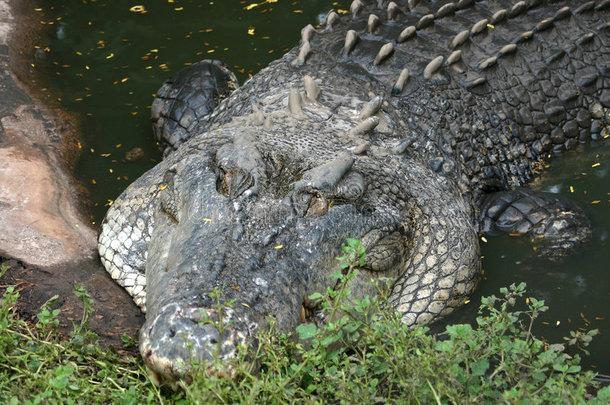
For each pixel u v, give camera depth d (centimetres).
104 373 547
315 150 741
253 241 600
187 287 551
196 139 843
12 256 736
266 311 554
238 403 485
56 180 886
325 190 653
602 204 917
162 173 796
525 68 1031
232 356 513
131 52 1211
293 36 1260
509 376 517
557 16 1092
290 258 600
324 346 541
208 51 1216
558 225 856
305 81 891
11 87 1077
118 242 772
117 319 691
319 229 626
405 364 507
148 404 509
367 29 1035
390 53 967
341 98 902
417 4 1102
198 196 653
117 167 957
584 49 1091
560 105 1035
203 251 586
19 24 1245
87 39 1239
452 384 496
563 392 475
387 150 818
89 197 895
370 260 679
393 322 539
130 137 1022
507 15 1088
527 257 827
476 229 882
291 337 568
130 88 1125
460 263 773
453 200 843
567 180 979
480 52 1027
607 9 1155
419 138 891
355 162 741
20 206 812
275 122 816
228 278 562
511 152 984
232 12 1325
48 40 1230
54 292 701
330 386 512
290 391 505
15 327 614
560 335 700
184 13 1321
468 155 931
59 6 1323
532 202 897
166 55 1205
